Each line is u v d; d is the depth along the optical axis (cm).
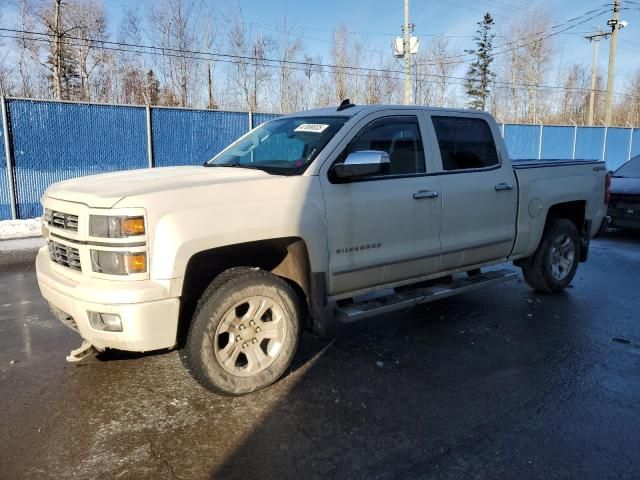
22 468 284
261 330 367
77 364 415
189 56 2930
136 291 314
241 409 348
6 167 1027
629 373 407
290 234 366
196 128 1256
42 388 375
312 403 356
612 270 752
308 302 393
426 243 458
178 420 334
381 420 335
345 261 405
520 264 611
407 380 391
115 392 370
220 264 377
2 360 421
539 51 4350
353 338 476
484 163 517
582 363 424
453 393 371
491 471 284
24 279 671
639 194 945
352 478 278
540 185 562
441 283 503
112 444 308
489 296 610
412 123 462
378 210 418
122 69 3002
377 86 3481
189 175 381
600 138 2358
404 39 2627
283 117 504
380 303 439
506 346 459
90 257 327
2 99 1004
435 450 302
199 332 341
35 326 498
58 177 1089
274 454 299
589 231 634
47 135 1066
